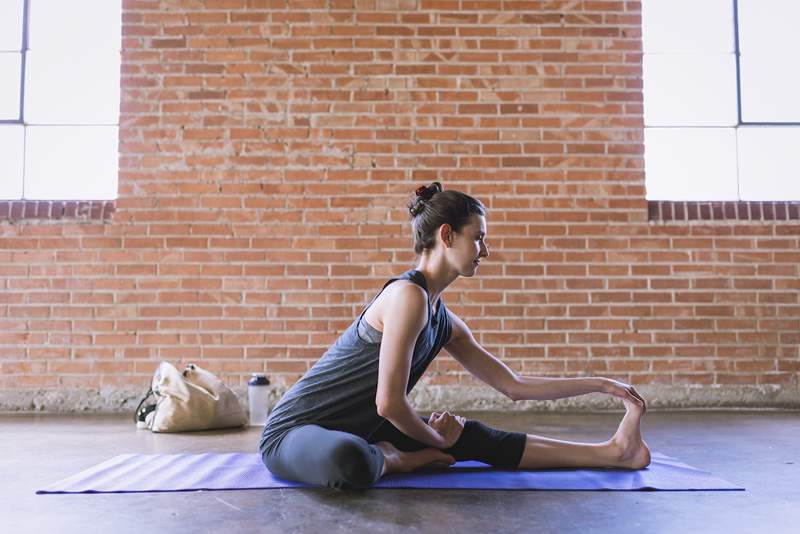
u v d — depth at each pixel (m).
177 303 3.90
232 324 3.89
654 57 4.17
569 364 3.88
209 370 3.87
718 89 4.16
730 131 4.14
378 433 2.08
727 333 3.91
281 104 4.00
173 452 2.60
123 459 2.40
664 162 4.12
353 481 1.80
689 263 3.94
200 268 3.92
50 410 3.83
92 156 4.07
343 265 3.93
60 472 2.19
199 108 4.00
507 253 3.94
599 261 3.93
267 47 4.03
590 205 3.97
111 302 3.89
